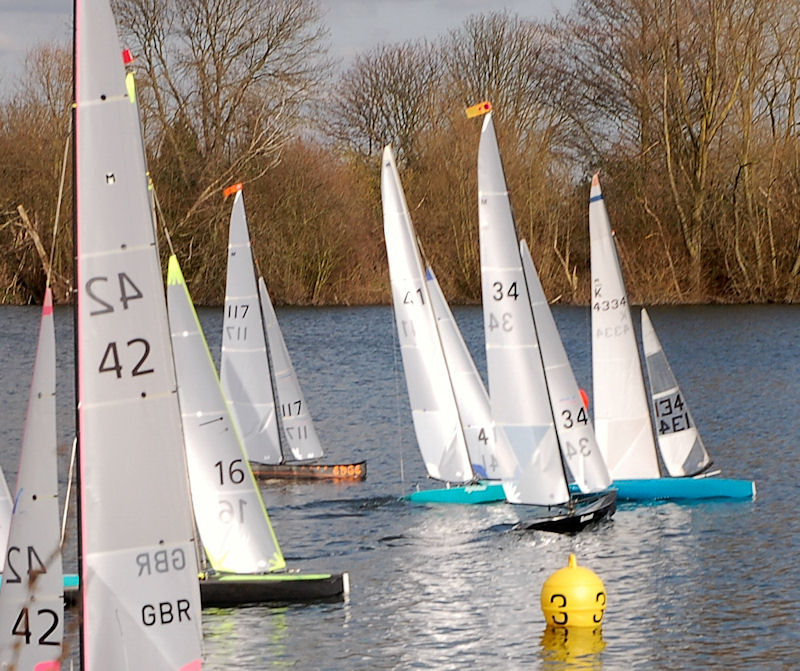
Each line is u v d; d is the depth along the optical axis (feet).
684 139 586.04
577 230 617.21
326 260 651.25
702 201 588.50
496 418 187.01
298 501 215.51
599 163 601.21
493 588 156.04
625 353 212.23
